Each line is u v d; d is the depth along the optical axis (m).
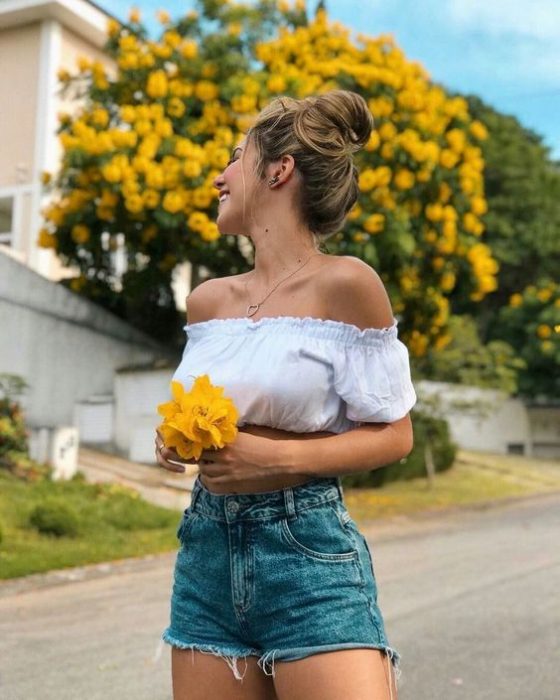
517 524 12.19
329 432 1.96
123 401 13.79
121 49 14.20
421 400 16.59
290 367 1.90
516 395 26.62
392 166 12.70
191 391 1.85
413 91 13.14
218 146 12.64
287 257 2.06
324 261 2.03
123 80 14.07
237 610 1.88
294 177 2.06
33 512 9.02
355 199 2.12
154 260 14.51
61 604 6.60
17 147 18.70
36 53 18.69
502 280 28.94
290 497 1.86
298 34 13.37
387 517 12.73
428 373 17.92
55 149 18.55
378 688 1.79
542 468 21.89
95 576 7.72
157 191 12.55
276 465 1.82
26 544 8.41
